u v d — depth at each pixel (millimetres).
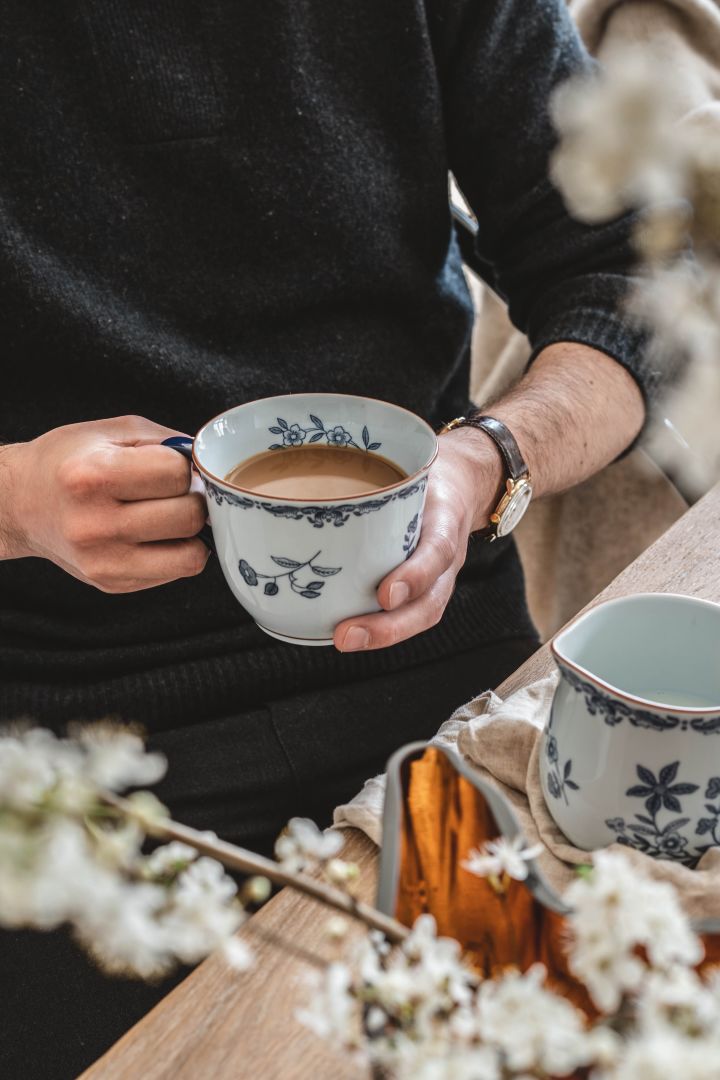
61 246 822
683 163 303
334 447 601
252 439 596
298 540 503
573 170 307
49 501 645
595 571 1303
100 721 816
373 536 511
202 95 846
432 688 867
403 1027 282
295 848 305
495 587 978
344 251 904
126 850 250
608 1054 252
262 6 848
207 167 856
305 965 440
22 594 865
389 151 941
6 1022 682
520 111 976
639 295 836
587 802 467
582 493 1272
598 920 265
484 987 271
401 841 385
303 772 790
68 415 850
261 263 888
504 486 794
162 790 774
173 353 847
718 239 369
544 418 854
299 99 872
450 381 1052
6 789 237
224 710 847
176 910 257
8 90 797
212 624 863
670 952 266
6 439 855
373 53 920
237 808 780
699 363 435
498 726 546
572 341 918
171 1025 418
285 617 546
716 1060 233
